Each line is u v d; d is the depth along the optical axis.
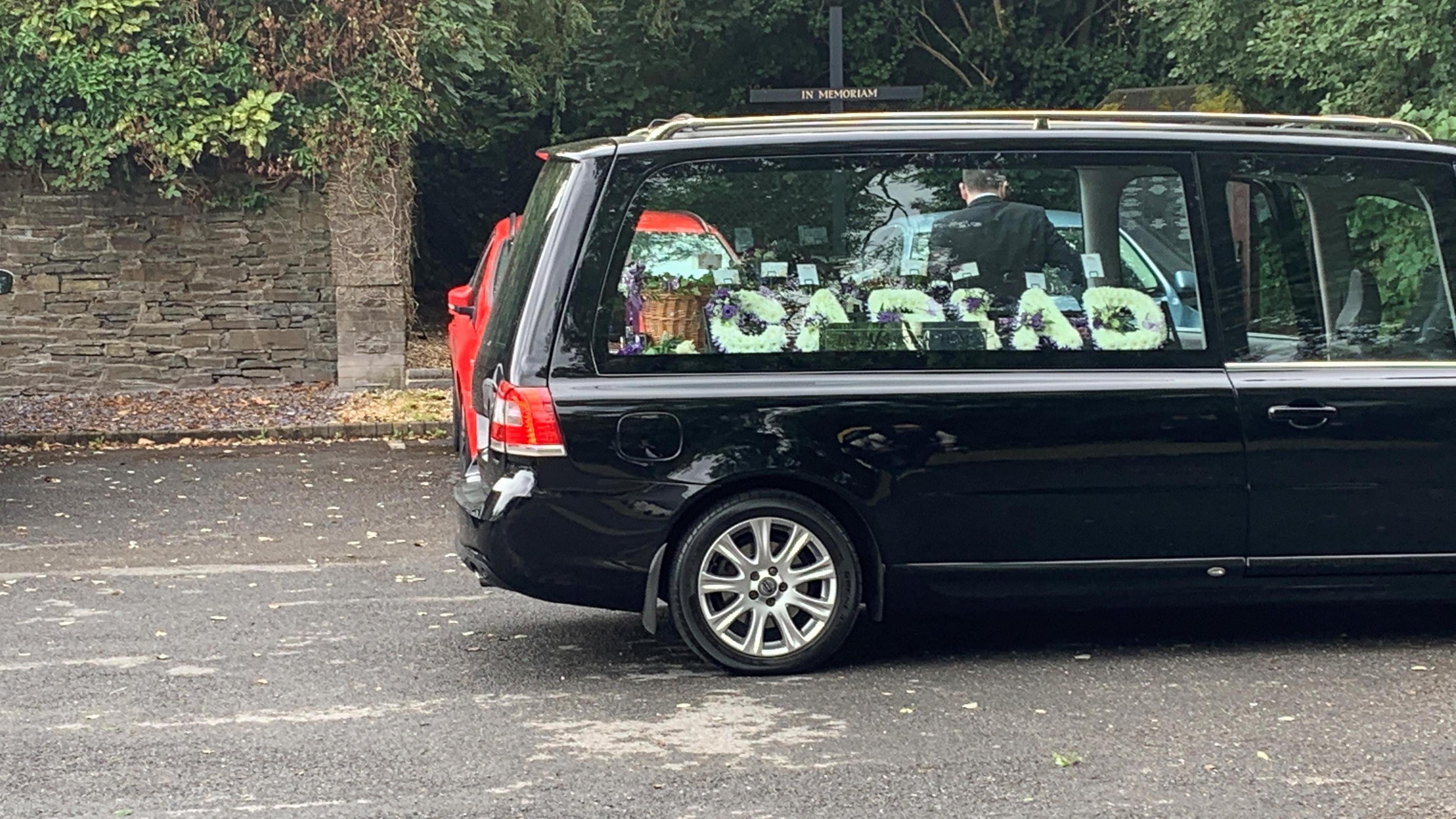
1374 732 5.33
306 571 8.32
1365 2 12.51
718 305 6.05
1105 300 6.16
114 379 15.50
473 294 11.49
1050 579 6.16
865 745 5.26
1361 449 6.19
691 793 4.82
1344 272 6.29
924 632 6.83
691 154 6.07
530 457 5.96
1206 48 16.47
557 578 6.01
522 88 21.39
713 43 23.50
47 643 6.77
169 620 7.20
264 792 4.87
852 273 6.09
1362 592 6.29
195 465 12.12
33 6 14.88
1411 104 11.77
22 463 12.25
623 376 6.00
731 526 6.05
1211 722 5.46
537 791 4.86
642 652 6.56
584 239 6.03
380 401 14.84
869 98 15.31
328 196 15.52
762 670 6.12
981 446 6.07
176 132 15.02
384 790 4.88
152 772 5.06
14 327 15.32
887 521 6.07
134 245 15.42
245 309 15.64
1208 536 6.18
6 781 4.98
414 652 6.59
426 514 10.06
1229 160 6.23
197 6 15.17
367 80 15.53
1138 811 4.63
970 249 6.13
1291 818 4.56
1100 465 6.11
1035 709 5.65
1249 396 6.14
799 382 6.04
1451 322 6.34
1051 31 24.58
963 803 4.70
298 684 6.11
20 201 15.22
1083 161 6.16
